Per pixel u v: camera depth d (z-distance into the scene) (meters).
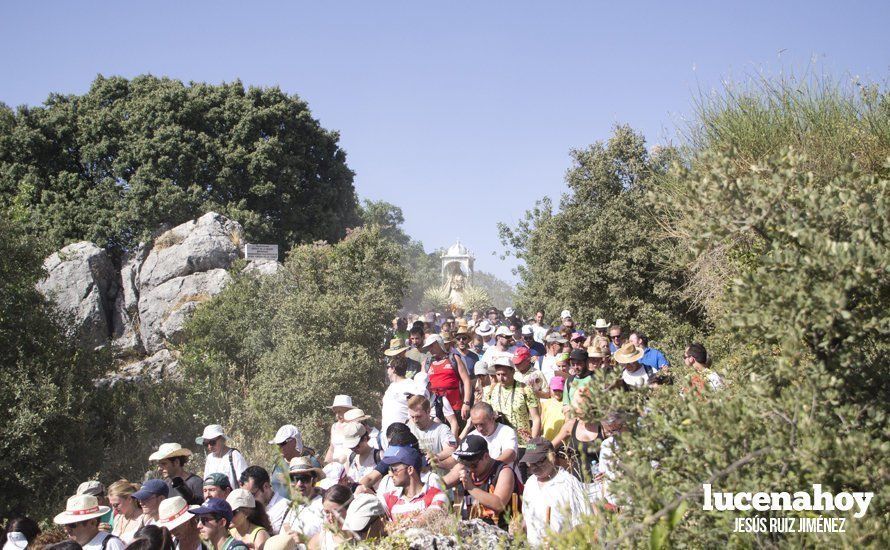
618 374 4.29
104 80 36.03
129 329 23.75
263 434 15.69
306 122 36.94
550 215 19.88
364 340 17.72
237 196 34.78
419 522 5.38
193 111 34.50
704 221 4.01
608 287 17.33
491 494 5.92
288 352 16.91
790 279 3.60
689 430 3.75
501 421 6.79
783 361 3.51
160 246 25.06
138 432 16.62
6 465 13.40
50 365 15.26
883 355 3.78
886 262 3.40
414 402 7.62
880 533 3.21
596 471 6.17
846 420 3.48
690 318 16.05
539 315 17.42
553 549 4.03
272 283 20.58
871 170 8.08
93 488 7.86
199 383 18.17
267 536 6.26
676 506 3.44
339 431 9.05
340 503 5.75
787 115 8.87
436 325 16.28
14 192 32.22
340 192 38.38
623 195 18.58
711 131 9.45
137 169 33.31
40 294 16.45
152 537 5.91
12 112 33.72
